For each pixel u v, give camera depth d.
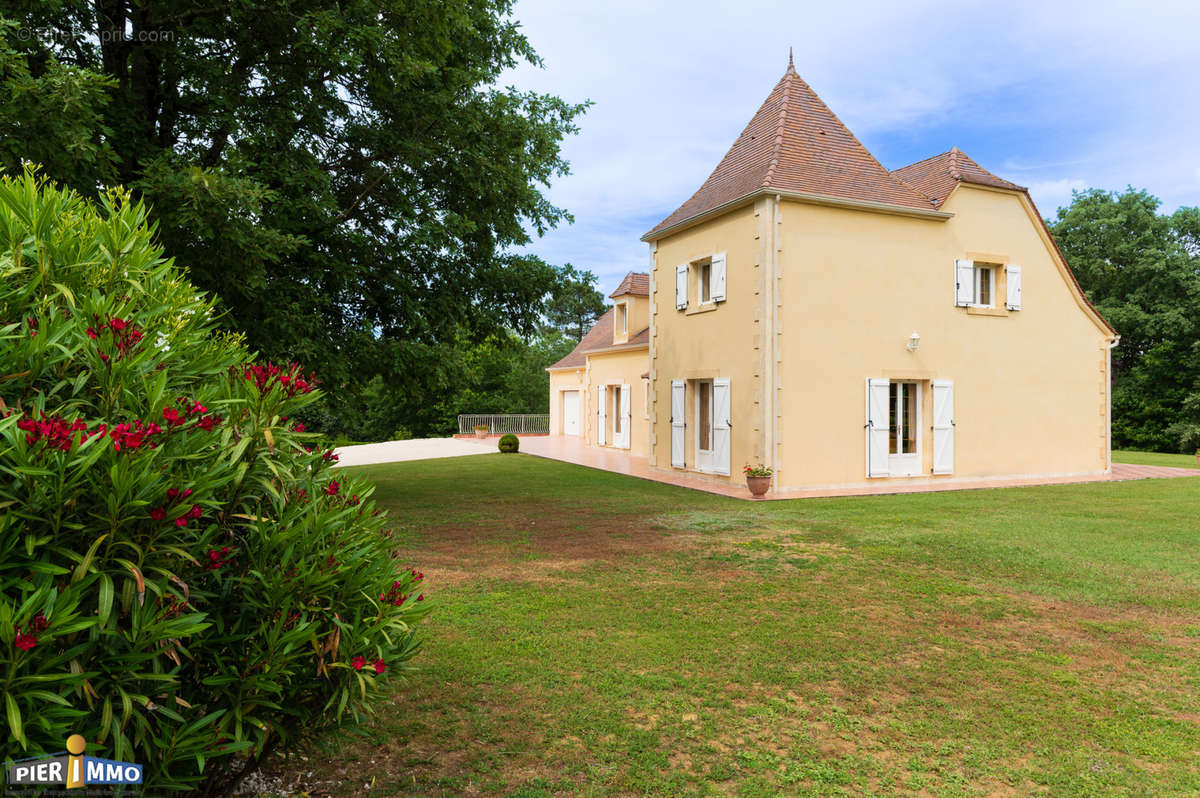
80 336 2.13
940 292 15.39
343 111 11.38
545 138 12.76
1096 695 4.16
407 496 13.06
